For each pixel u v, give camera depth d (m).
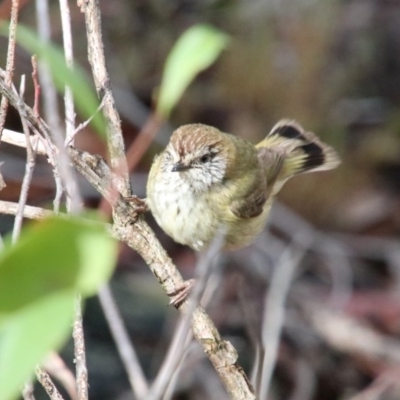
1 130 5.21
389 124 14.93
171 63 5.74
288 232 13.64
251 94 14.23
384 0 15.42
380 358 12.06
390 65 15.15
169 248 12.66
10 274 2.27
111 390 10.74
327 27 14.46
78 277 2.30
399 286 13.42
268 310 11.07
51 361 5.79
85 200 11.61
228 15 14.48
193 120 14.16
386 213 14.27
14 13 4.99
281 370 12.00
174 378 5.66
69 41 5.62
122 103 13.23
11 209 5.13
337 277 13.19
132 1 14.34
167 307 11.73
